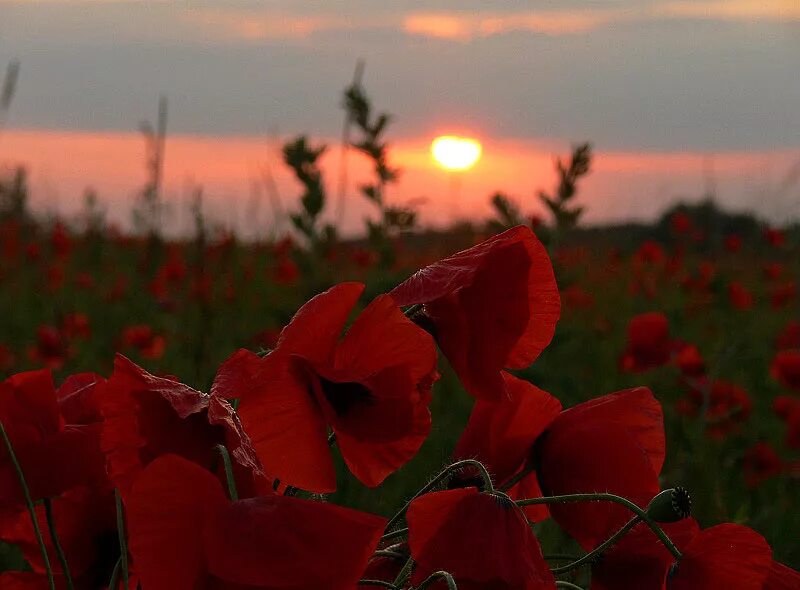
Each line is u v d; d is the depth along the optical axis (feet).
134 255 15.24
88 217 15.42
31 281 12.28
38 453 2.29
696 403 6.64
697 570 2.27
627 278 13.73
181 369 7.95
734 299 10.97
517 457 2.39
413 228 5.30
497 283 2.25
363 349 2.12
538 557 2.15
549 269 2.29
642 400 2.40
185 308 9.32
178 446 2.20
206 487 2.03
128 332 8.84
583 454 2.35
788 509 5.74
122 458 2.20
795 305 12.09
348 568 2.02
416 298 2.23
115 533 2.42
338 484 4.74
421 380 2.15
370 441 2.12
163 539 2.02
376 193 5.25
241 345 7.98
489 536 2.12
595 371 8.38
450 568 2.10
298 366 2.11
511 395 2.38
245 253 11.33
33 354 8.47
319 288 5.12
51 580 2.25
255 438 2.08
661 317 6.89
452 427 6.17
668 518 2.15
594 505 2.33
